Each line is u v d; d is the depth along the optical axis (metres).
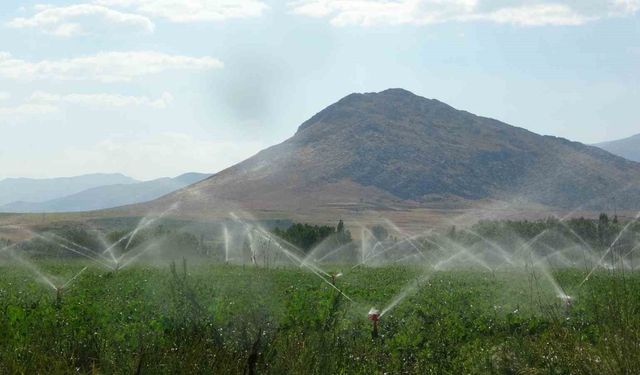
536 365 13.39
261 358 12.97
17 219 168.00
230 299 24.61
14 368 12.53
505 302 26.75
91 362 14.39
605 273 40.09
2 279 38.88
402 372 14.98
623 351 11.23
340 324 18.48
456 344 17.58
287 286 34.41
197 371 12.28
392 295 29.80
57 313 20.44
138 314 20.33
